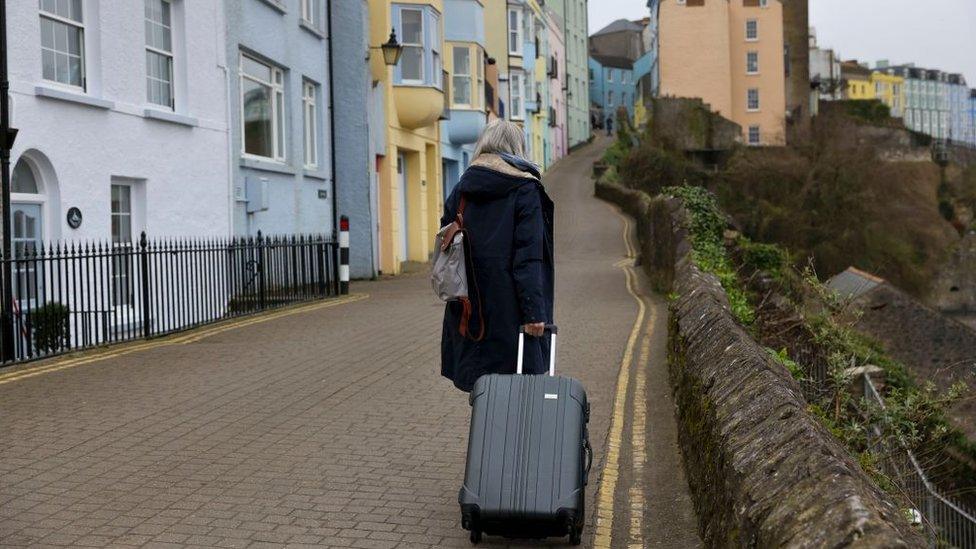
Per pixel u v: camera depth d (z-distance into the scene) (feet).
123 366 32.60
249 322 46.21
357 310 51.96
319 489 18.93
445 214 17.25
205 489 18.83
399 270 87.71
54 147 40.40
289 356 34.94
